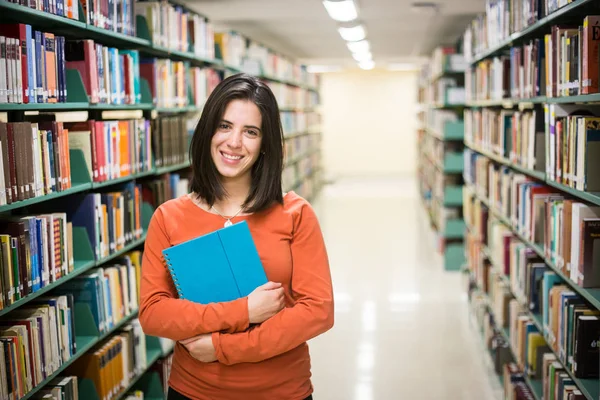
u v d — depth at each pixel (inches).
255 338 65.4
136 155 134.8
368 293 240.2
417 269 276.1
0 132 81.7
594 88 87.4
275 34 321.7
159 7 147.4
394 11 241.1
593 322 94.3
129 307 129.1
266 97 68.8
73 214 113.7
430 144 373.4
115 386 119.7
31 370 91.0
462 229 278.5
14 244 86.4
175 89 163.9
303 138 452.4
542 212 125.8
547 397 115.3
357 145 664.4
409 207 450.0
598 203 83.0
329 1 199.8
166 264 69.9
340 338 191.6
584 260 92.2
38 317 93.8
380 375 163.8
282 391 69.7
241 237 68.0
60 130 100.6
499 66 162.2
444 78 293.9
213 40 204.4
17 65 87.5
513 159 147.6
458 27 295.7
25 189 88.4
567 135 100.0
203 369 69.2
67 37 123.3
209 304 66.2
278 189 70.1
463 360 173.2
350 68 652.1
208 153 69.2
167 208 71.6
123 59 129.3
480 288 199.8
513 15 140.2
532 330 131.6
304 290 68.7
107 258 118.4
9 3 82.1
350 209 446.6
